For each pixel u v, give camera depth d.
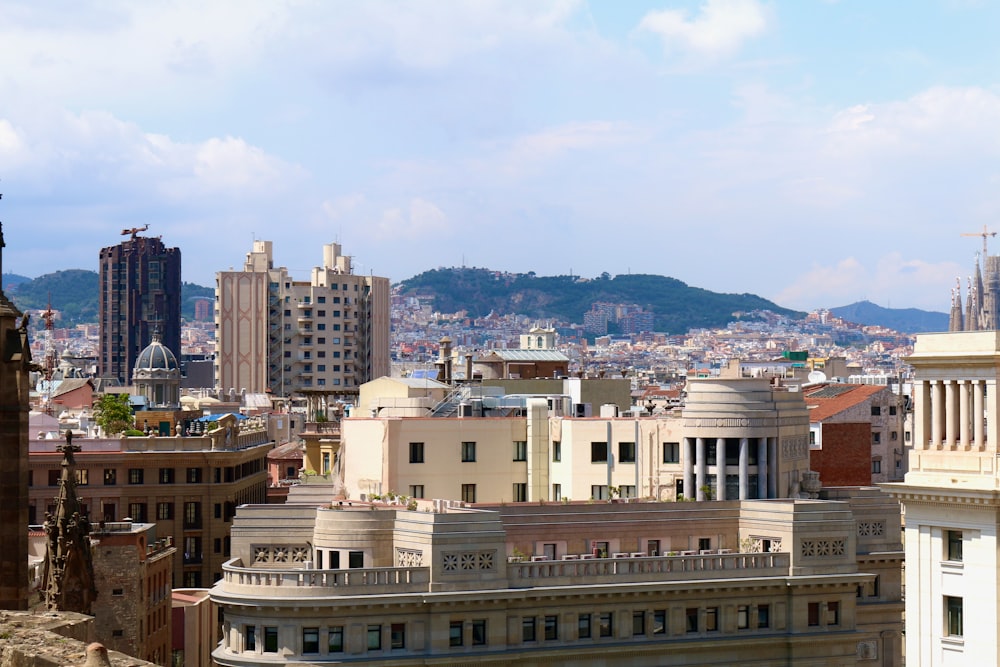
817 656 173.75
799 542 175.25
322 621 154.88
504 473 192.50
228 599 156.25
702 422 189.00
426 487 187.62
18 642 57.28
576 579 165.38
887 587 192.62
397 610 156.88
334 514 164.75
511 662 160.38
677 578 170.00
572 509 176.12
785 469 192.12
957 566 141.38
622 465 192.00
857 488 195.38
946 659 141.88
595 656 164.25
